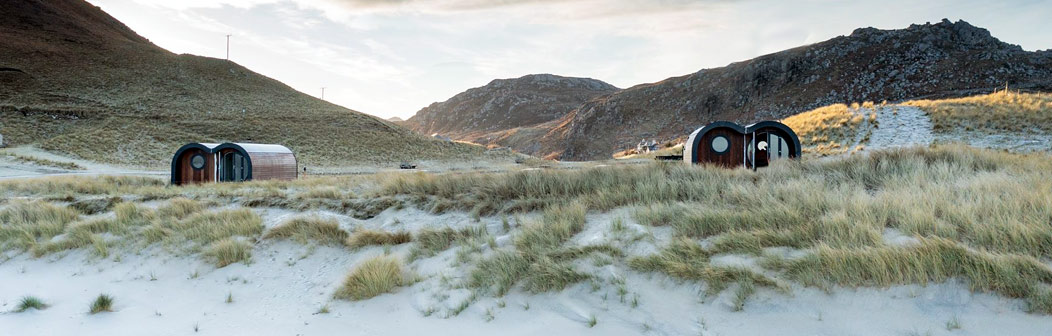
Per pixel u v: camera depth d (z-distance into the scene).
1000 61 148.75
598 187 10.54
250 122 67.50
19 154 43.97
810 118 35.03
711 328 4.85
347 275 7.51
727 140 19.03
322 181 17.73
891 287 4.91
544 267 6.50
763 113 170.62
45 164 41.69
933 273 4.91
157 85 82.44
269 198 13.16
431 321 5.85
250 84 93.38
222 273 8.57
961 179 8.64
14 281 8.71
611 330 5.07
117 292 7.91
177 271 8.81
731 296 5.31
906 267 4.99
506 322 5.59
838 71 173.62
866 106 35.69
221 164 24.12
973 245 5.39
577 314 5.52
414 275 7.32
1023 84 135.50
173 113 69.25
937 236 5.50
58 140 50.81
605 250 6.86
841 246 5.61
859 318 4.61
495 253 7.35
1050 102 30.59
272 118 71.81
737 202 8.48
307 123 70.88
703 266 5.81
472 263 7.30
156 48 106.12
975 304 4.49
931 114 30.88
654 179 10.79
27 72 77.50
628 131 193.75
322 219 10.17
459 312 6.00
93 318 6.64
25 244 10.56
